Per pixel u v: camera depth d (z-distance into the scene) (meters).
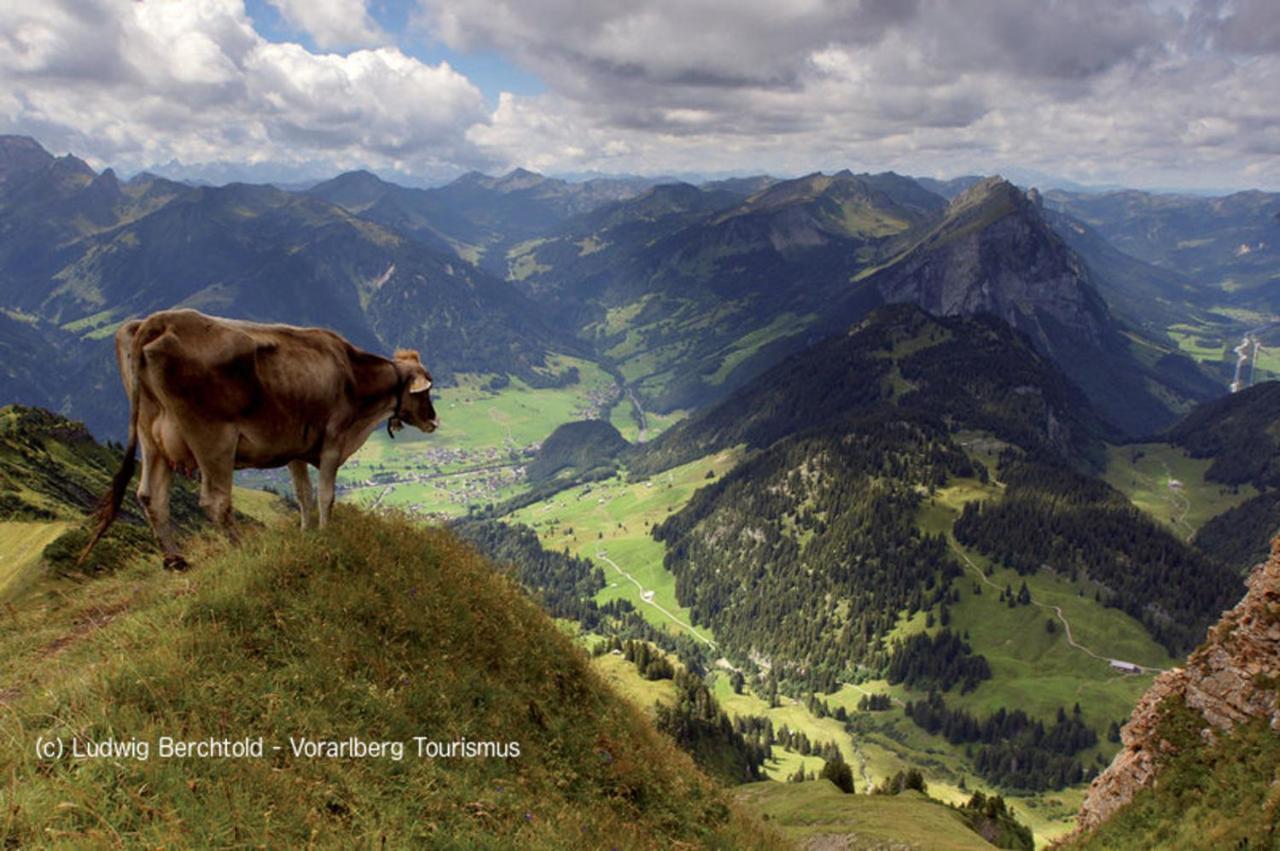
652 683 139.88
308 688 9.89
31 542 40.19
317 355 12.37
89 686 8.68
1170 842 28.00
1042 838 183.50
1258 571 31.67
